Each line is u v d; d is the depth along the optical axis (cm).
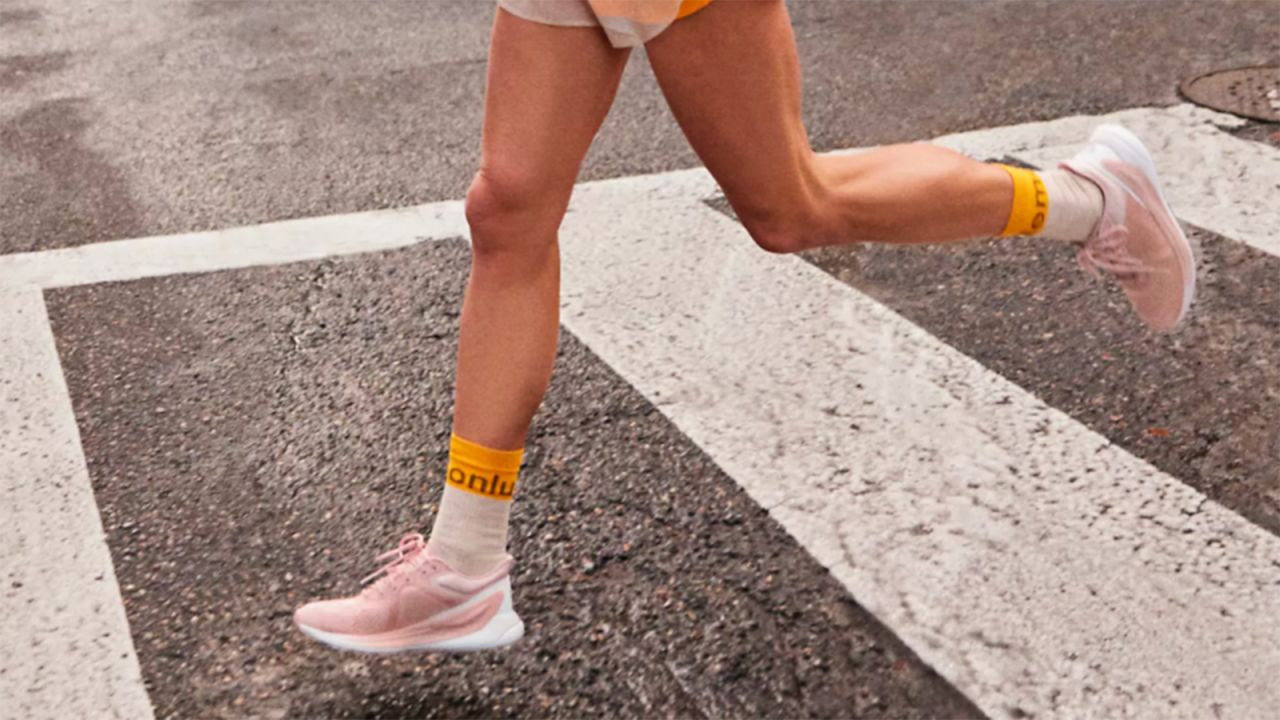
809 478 365
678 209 535
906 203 321
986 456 372
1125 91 630
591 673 303
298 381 430
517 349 283
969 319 445
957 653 302
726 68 278
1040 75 659
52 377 438
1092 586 319
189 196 576
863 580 326
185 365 443
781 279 476
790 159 294
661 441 385
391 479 379
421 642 297
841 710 289
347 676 306
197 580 340
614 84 275
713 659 305
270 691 303
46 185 598
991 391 403
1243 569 323
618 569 335
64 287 498
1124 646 300
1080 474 362
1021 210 341
